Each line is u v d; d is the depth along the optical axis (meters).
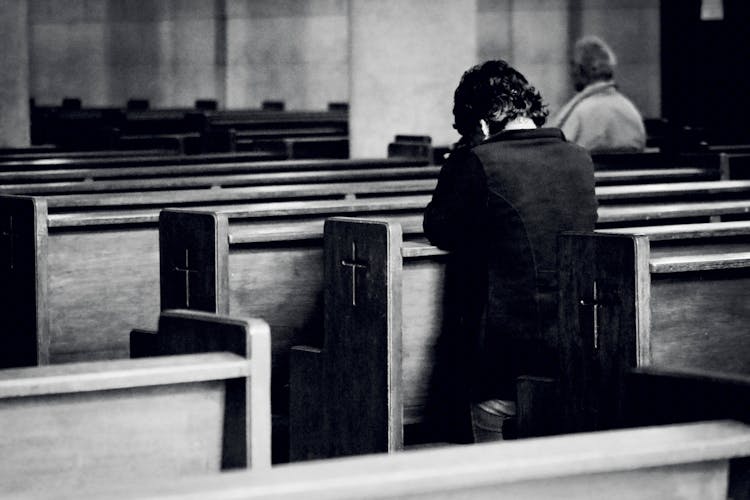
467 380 5.22
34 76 26.48
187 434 3.12
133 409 3.04
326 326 5.45
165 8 25.80
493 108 5.24
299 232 5.85
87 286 6.54
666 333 4.55
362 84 13.73
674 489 2.72
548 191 5.10
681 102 18.75
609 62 11.14
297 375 5.64
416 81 13.66
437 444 6.07
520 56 22.06
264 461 3.14
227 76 25.48
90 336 6.57
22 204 6.34
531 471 2.45
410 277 5.48
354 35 13.74
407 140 11.69
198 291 5.62
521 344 5.06
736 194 8.31
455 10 13.68
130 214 6.62
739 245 5.95
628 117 11.14
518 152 5.12
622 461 2.56
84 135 14.65
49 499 2.14
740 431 2.79
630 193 7.23
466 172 5.09
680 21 18.67
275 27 25.05
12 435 2.90
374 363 5.18
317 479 2.27
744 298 4.73
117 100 26.28
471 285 5.19
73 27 26.30
